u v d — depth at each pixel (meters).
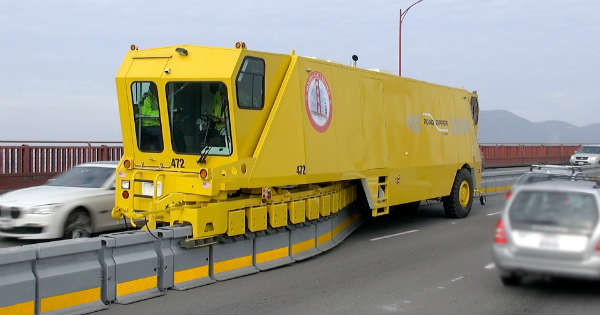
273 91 10.12
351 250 12.00
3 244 11.05
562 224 7.80
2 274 6.31
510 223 8.16
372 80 13.09
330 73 11.56
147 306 7.51
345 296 8.22
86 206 11.33
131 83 10.13
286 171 10.20
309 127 10.77
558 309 7.58
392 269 10.11
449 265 10.45
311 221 11.33
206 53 9.51
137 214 9.83
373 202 12.95
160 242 8.23
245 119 9.46
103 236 7.59
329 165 11.36
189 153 9.72
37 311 6.59
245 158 9.45
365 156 12.66
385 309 7.56
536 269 7.87
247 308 7.54
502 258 8.13
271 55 10.01
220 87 9.29
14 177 19.42
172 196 9.25
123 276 7.61
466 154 17.91
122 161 10.32
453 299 8.08
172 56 9.83
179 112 9.74
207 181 9.04
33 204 10.73
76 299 7.02
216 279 8.98
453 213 17.03
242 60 9.35
